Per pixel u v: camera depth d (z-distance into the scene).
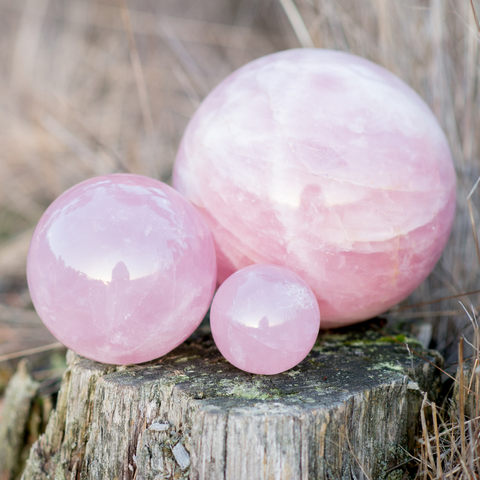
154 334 0.54
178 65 1.05
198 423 0.53
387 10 0.72
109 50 1.18
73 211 0.54
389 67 0.72
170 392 0.55
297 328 0.54
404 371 0.57
